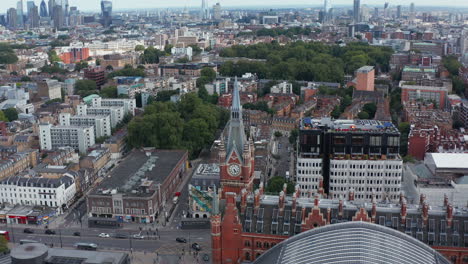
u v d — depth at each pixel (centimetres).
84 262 19500
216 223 18975
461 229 17875
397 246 16000
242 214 19475
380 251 15512
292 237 17525
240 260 19300
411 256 15712
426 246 16688
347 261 15062
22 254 19450
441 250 17725
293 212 19062
